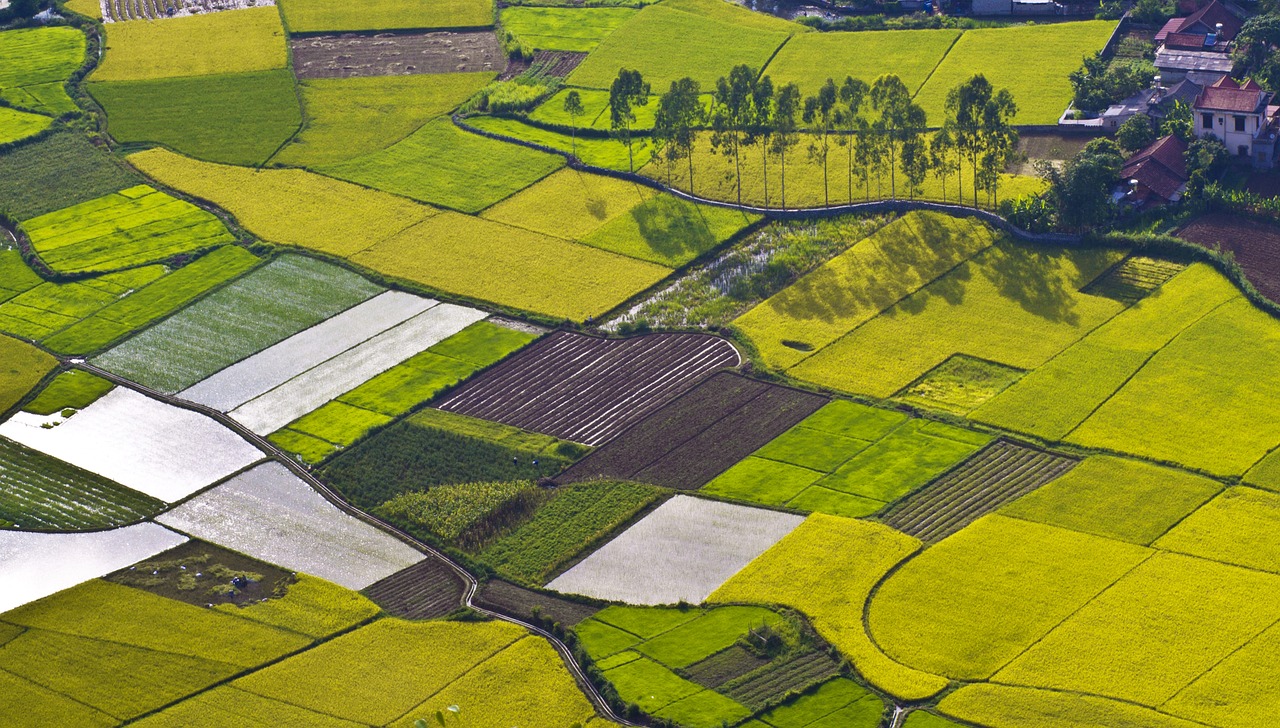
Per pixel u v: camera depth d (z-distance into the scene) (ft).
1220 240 592.19
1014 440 488.44
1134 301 562.66
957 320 561.43
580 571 446.60
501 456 504.02
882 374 532.73
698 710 381.81
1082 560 427.74
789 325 567.59
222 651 417.08
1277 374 510.99
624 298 596.70
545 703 387.75
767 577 432.66
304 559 461.37
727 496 473.67
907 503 462.19
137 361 578.25
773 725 375.86
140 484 504.43
